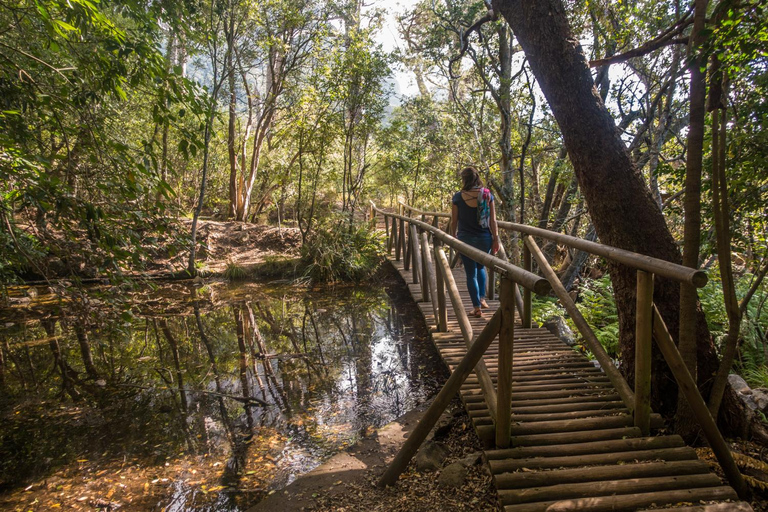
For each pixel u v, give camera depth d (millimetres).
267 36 12391
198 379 5266
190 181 15586
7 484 3363
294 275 10859
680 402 3035
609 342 5445
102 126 3799
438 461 3193
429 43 9758
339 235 11195
